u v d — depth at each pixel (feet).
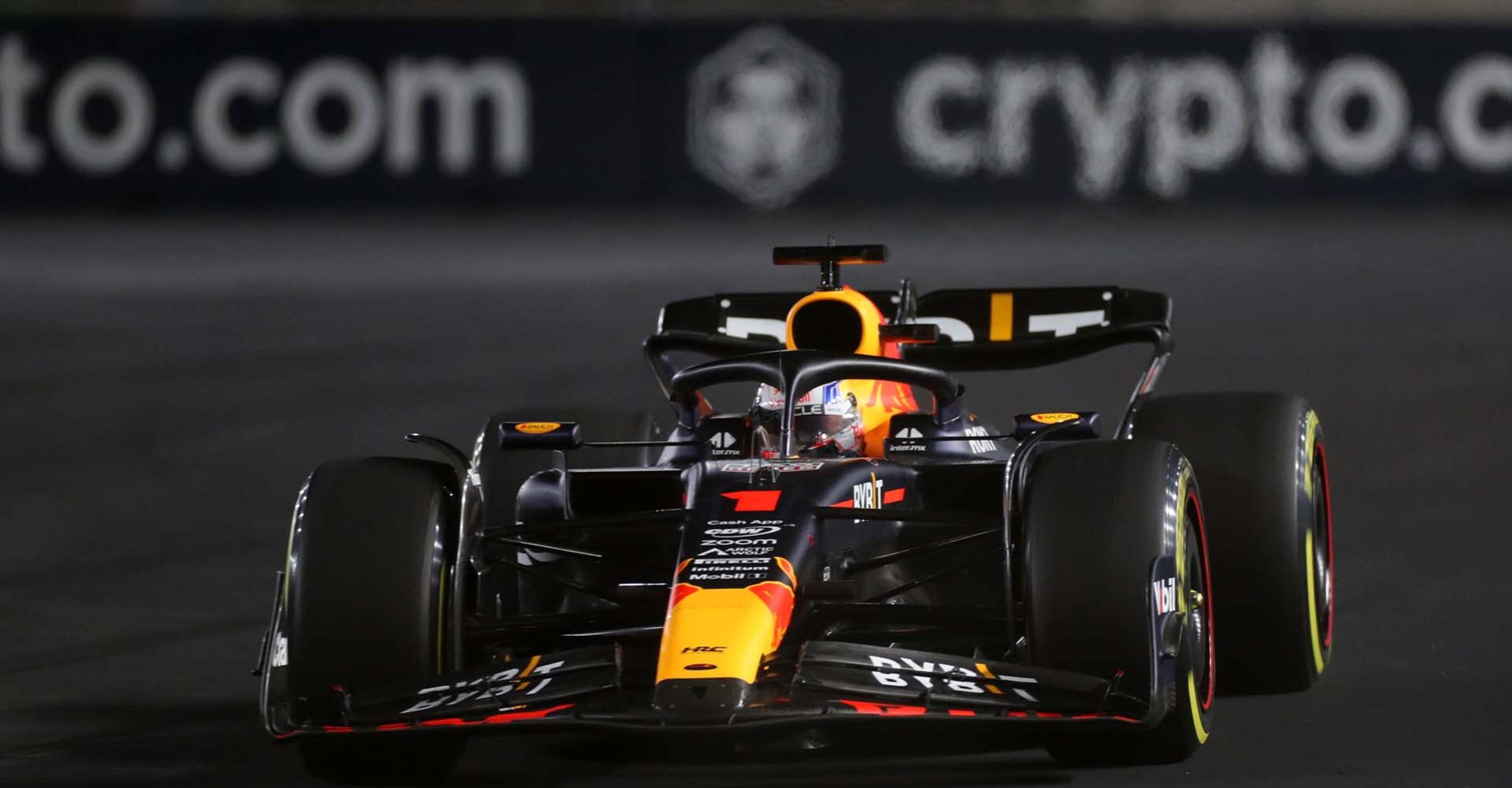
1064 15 404.36
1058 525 69.15
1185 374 189.16
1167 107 394.32
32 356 216.33
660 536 78.89
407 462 73.87
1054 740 71.00
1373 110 394.52
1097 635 67.77
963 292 102.63
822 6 426.92
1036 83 394.11
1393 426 159.02
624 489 80.43
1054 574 68.54
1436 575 107.96
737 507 70.44
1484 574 107.76
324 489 72.38
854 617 71.51
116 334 233.76
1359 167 395.14
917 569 79.97
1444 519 123.44
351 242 351.67
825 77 397.39
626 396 179.52
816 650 65.51
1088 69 393.50
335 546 70.74
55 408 181.16
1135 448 71.00
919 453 81.10
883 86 396.57
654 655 72.84
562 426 74.59
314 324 240.73
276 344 222.89
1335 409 168.14
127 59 401.29
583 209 403.54
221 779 72.69
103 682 89.71
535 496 77.56
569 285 277.64
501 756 75.25
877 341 85.30
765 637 64.13
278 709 68.74
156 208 403.54
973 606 78.13
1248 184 395.14
